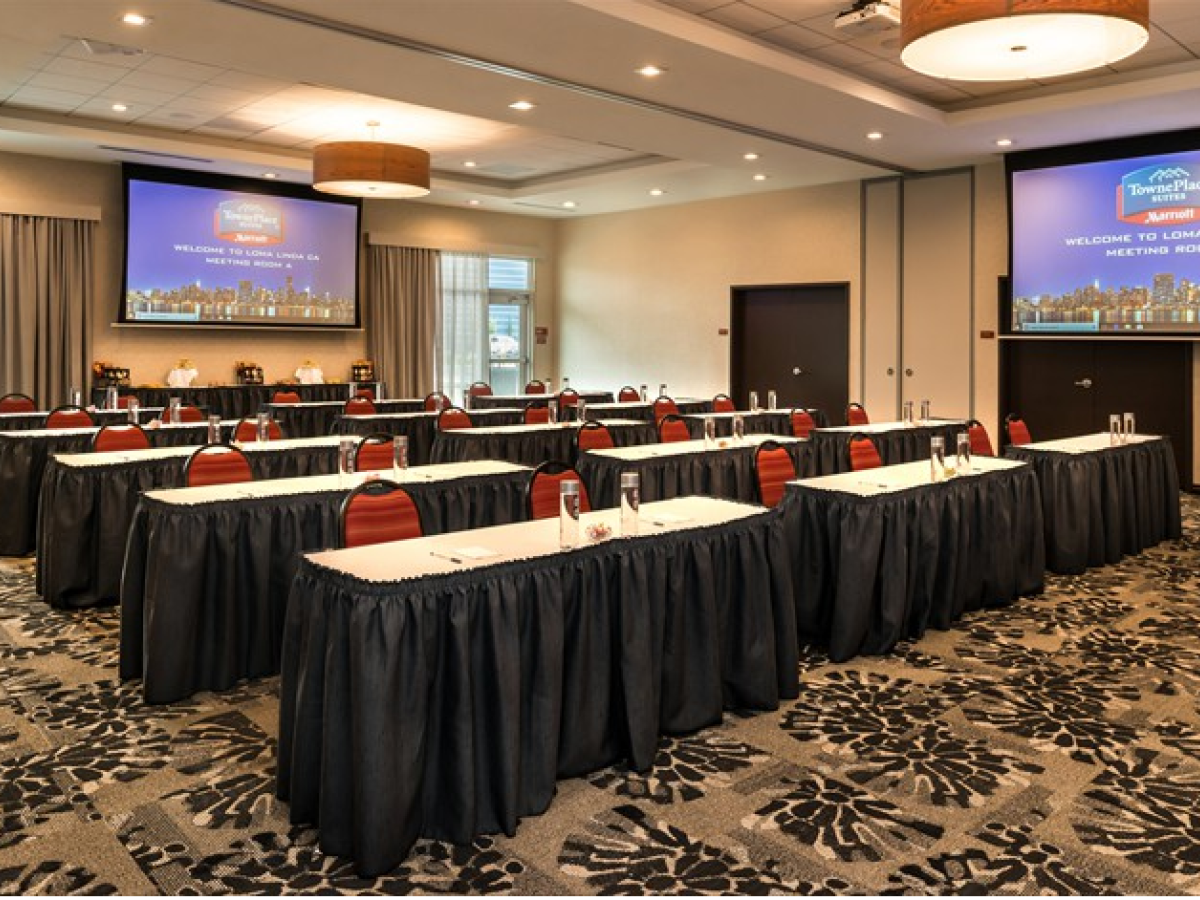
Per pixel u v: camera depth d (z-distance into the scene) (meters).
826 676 4.41
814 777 3.36
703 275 13.95
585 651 3.31
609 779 3.35
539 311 15.95
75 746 3.61
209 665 4.18
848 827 3.00
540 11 5.87
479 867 2.78
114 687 4.24
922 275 11.60
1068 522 6.38
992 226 10.98
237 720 3.88
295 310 12.92
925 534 4.88
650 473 6.37
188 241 11.95
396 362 14.30
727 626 3.91
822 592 4.72
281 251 12.73
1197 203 9.16
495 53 6.69
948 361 11.45
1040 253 10.18
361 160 8.38
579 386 15.79
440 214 14.62
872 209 12.00
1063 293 10.06
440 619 2.92
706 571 3.71
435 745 2.94
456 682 2.89
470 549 3.28
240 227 12.35
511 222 15.52
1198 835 2.95
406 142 11.13
